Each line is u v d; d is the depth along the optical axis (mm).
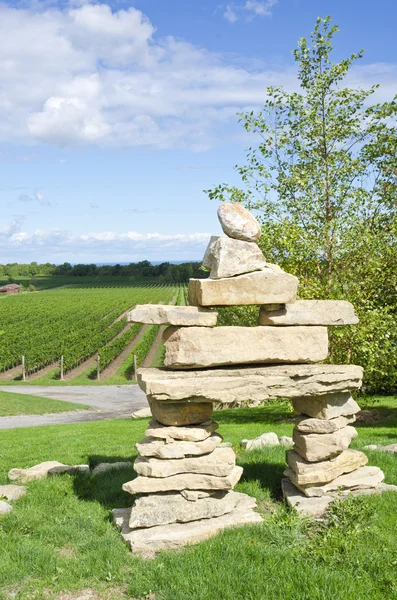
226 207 7238
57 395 31250
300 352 7289
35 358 38750
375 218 15711
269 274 7043
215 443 6961
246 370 7020
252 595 4871
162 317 6793
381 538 5980
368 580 5117
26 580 5449
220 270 6965
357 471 7699
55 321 65000
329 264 14680
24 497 7641
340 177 15234
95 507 7375
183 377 6836
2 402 26797
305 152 15812
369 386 17000
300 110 15719
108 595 5191
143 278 171750
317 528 6418
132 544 6086
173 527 6418
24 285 153000
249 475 8477
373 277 14984
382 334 14055
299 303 7340
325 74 15406
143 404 28484
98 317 67250
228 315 16078
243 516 6711
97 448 11953
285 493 7484
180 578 5215
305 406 7719
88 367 41844
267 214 15891
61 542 6324
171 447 6719
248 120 16094
